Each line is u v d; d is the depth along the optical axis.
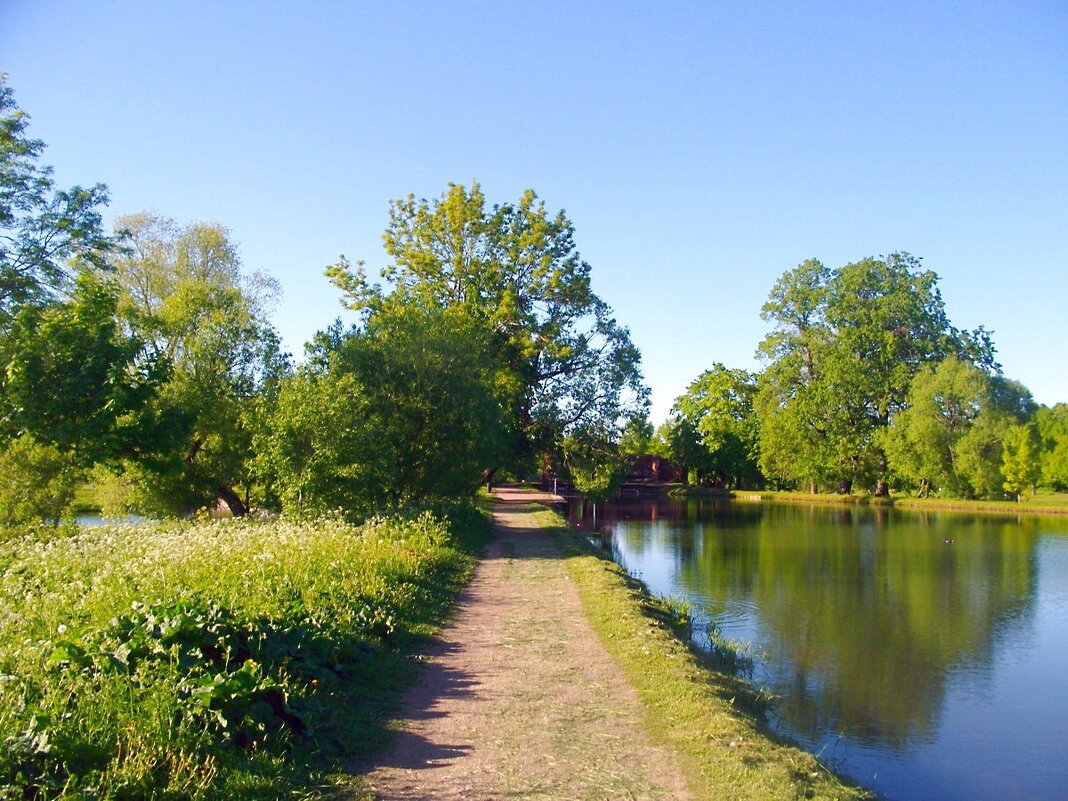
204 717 5.88
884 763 10.12
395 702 7.98
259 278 37.91
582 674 9.20
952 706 12.46
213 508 30.88
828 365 59.84
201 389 27.12
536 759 6.54
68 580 10.34
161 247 35.78
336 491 19.72
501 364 34.66
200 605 7.75
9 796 4.48
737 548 32.88
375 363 23.86
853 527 42.88
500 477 55.12
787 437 62.75
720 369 84.62
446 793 5.79
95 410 19.86
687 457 84.25
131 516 28.72
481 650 10.36
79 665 6.16
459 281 36.69
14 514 24.08
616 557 29.44
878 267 61.22
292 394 20.42
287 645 7.89
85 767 5.00
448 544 19.97
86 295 21.47
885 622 18.56
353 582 11.55
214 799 5.14
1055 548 33.00
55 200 27.64
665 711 7.84
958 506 56.28
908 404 59.31
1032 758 10.35
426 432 24.08
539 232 36.88
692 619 16.72
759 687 11.49
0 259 26.50
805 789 6.17
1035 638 17.11
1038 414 69.00
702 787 6.04
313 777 5.86
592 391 37.44
